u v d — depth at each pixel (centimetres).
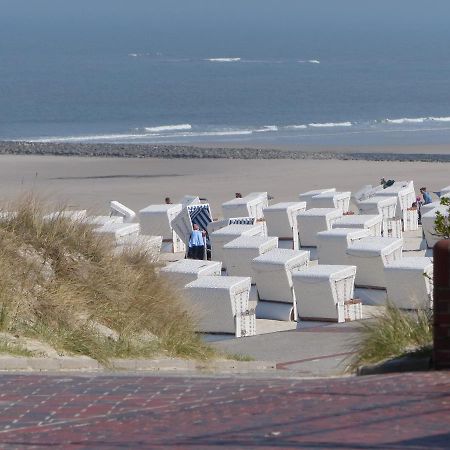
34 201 2861
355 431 1255
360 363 2097
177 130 18662
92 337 2311
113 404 1516
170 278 3056
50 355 2159
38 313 2312
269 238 4119
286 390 1598
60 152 12862
